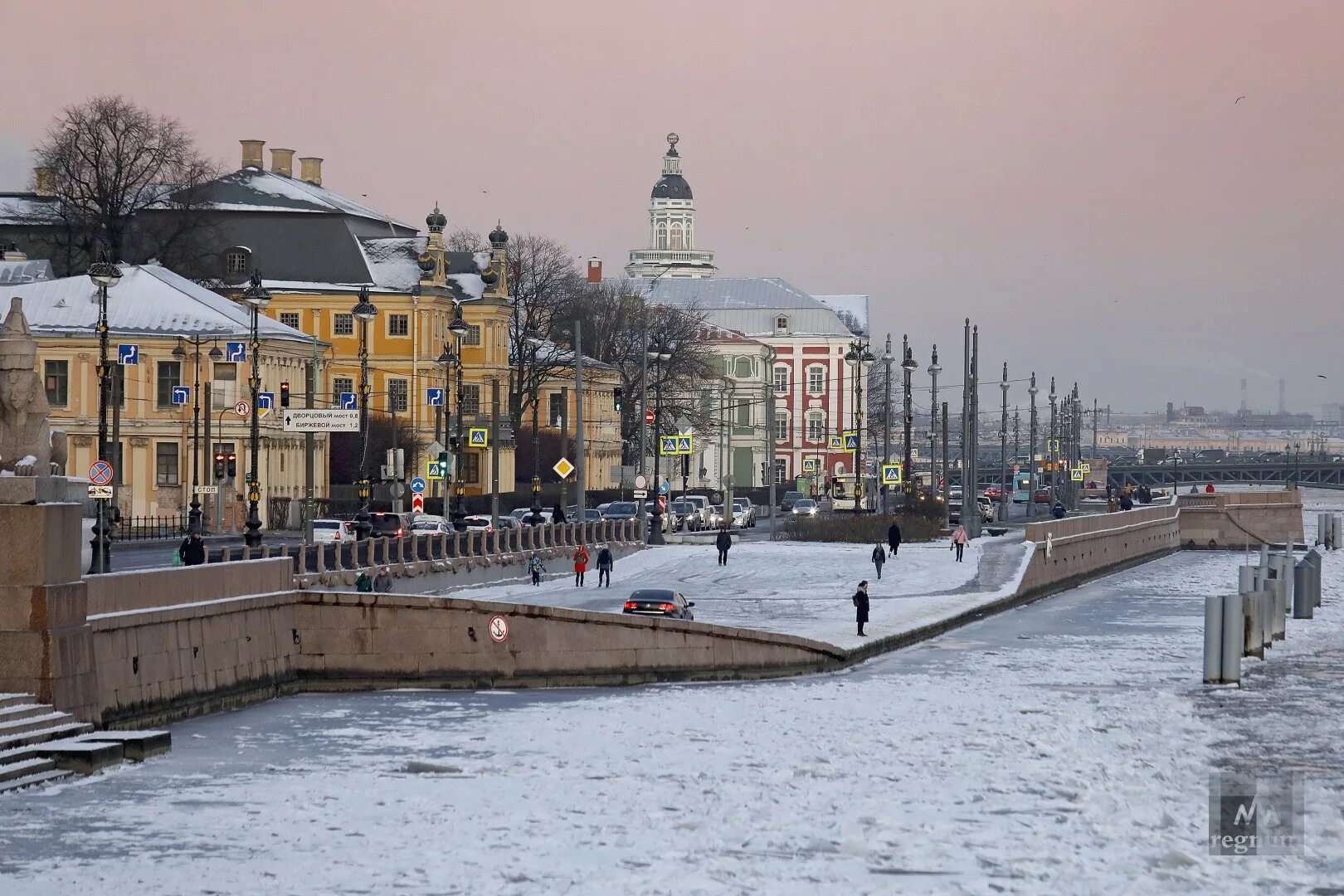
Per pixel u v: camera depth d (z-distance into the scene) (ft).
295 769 200.75
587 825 165.27
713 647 299.17
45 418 203.62
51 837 160.15
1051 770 196.03
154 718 229.04
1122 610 462.60
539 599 429.38
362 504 538.06
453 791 185.98
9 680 199.31
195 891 139.03
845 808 173.17
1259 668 311.47
